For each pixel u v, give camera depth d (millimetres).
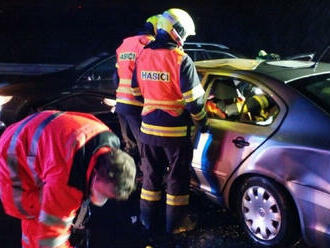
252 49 11977
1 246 3768
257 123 3539
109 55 6789
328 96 3377
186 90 3488
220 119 3816
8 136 2215
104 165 1899
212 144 3789
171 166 3764
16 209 2229
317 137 3139
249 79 3670
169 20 3531
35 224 2295
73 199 2012
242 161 3543
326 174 3039
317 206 3086
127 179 1887
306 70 3738
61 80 6816
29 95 6215
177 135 3650
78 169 1987
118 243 3770
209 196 3975
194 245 3670
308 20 10602
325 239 3086
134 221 4137
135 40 4219
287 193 3318
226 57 7305
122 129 4660
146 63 3656
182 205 3824
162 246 3693
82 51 12320
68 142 2016
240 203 3686
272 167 3322
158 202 4004
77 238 2414
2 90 6551
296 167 3188
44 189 2008
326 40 9898
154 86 3629
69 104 5598
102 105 5469
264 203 3453
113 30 13133
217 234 3811
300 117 3279
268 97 3613
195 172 4008
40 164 2090
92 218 4203
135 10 13789
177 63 3480
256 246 3570
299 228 3363
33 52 12398
